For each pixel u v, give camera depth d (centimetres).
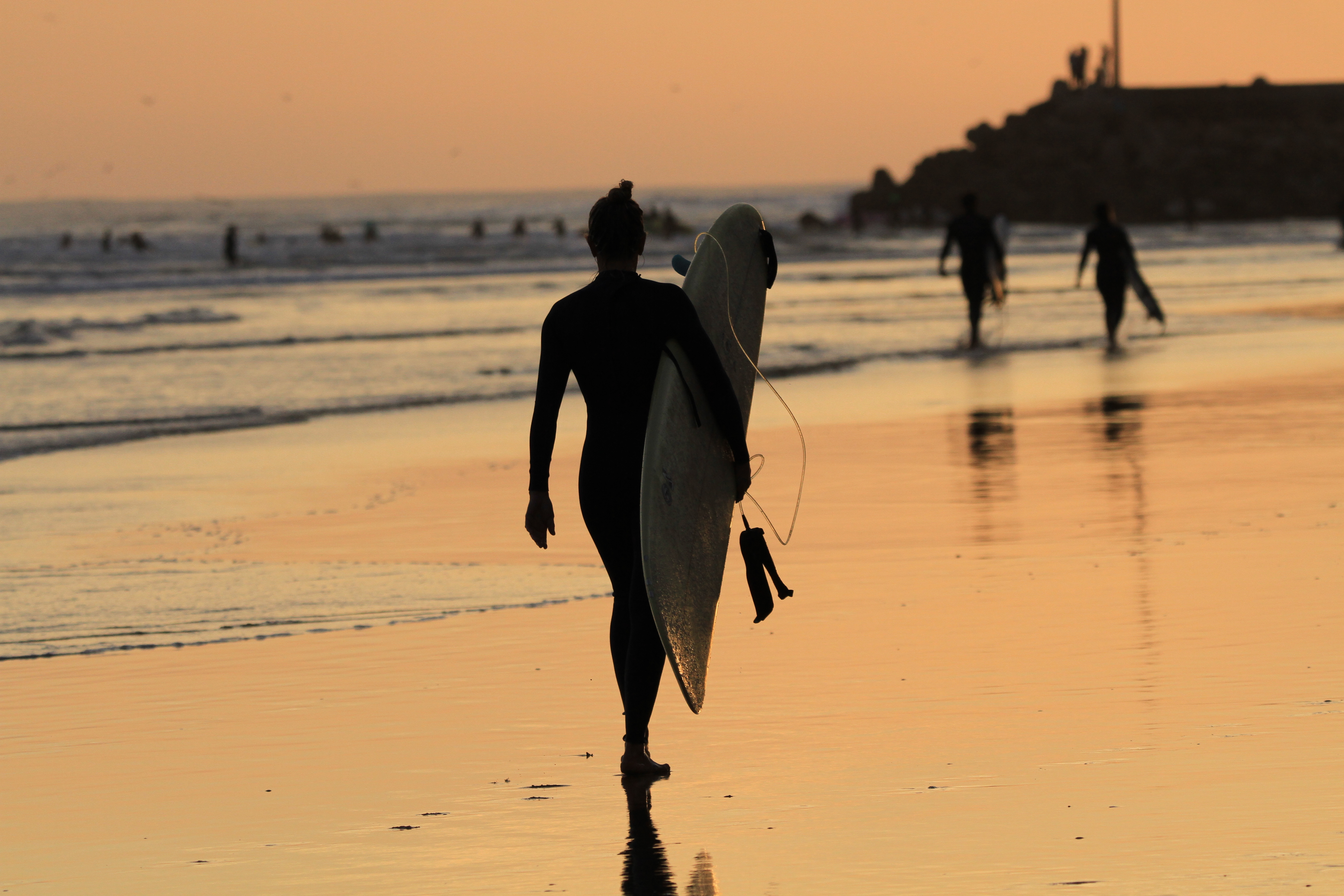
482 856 1491
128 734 1933
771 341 8412
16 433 5334
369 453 4803
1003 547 3070
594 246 1838
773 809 1598
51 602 2752
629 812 1612
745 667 2184
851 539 3203
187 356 8019
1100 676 2067
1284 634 2275
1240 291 11688
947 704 1964
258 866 1476
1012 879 1382
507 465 4525
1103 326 9162
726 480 1852
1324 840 1454
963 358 7475
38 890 1426
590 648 2367
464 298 12725
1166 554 2930
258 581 2925
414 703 2059
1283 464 4059
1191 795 1587
